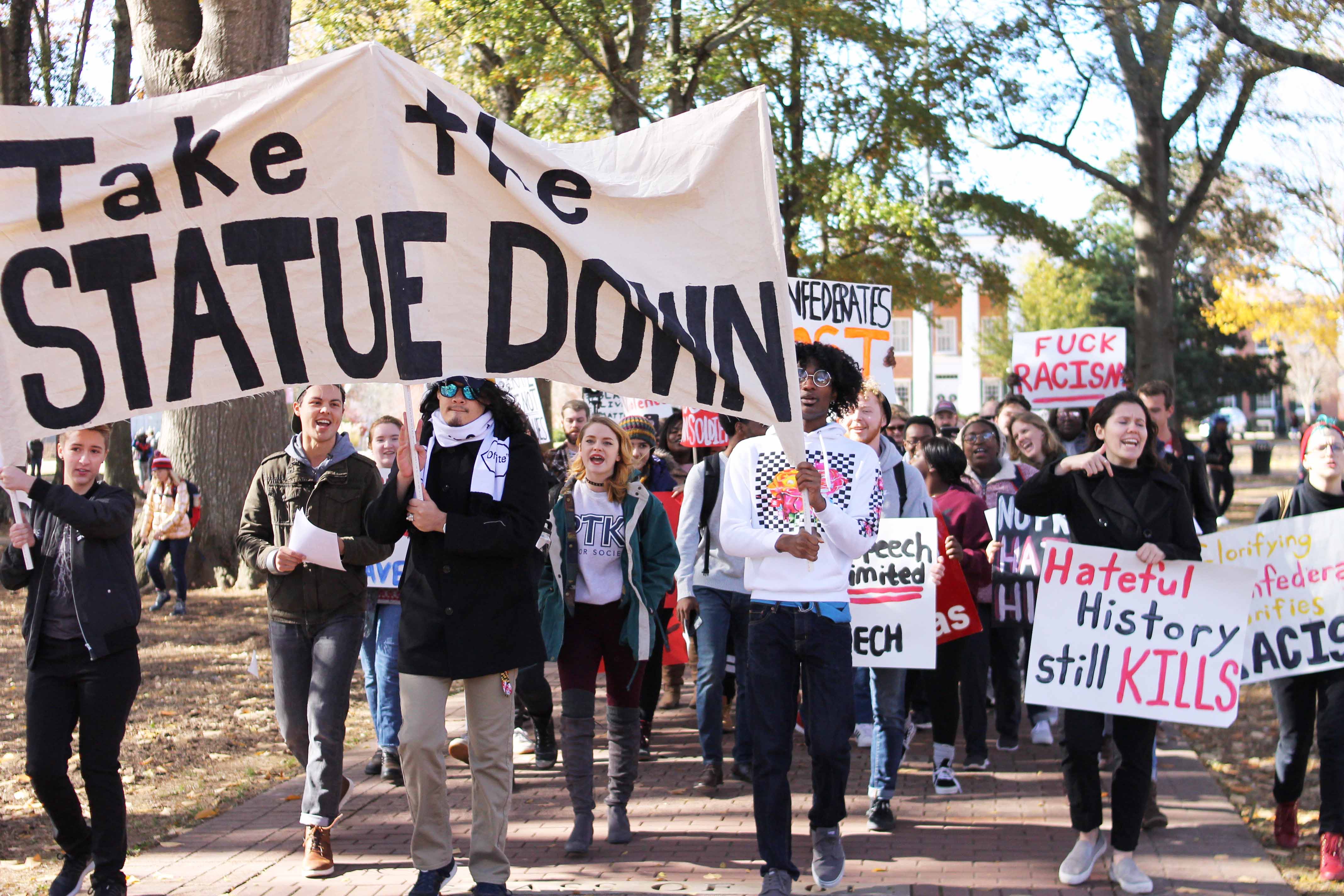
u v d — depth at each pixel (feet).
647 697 23.56
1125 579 16.39
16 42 49.47
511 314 14.46
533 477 15.15
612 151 14.82
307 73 14.06
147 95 40.73
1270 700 29.45
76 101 64.28
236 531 49.06
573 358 14.58
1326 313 110.11
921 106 67.67
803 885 16.19
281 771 22.93
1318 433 17.72
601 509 18.34
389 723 21.47
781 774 15.21
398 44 60.13
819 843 15.92
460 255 14.39
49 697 14.83
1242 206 70.85
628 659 18.21
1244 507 83.20
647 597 18.48
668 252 14.76
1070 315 159.43
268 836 18.65
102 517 14.52
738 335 14.76
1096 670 16.16
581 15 54.44
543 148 14.55
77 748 19.92
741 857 17.49
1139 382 65.72
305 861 16.70
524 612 15.05
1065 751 16.39
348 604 17.03
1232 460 71.92
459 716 27.61
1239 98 60.44
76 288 13.70
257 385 14.11
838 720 15.55
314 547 16.05
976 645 22.45
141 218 13.85
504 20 54.19
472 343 14.42
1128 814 15.84
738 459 16.25
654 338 14.64
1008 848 17.79
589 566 18.12
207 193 13.99
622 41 61.41
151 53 40.68
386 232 14.19
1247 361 150.00
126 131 13.84
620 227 14.66
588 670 18.07
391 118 14.20
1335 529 17.07
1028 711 25.20
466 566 14.76
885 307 30.96
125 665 15.05
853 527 15.25
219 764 23.43
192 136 13.93
